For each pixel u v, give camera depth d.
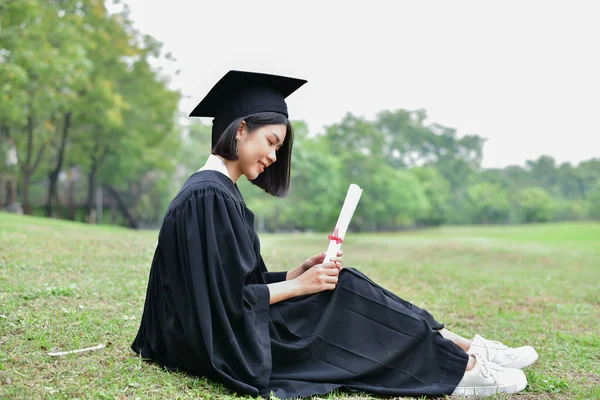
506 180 64.44
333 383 2.88
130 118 26.39
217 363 2.75
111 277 5.99
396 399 2.86
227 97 3.03
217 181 2.91
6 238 8.38
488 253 13.49
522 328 4.86
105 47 24.08
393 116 66.12
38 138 26.22
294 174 32.59
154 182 37.34
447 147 66.38
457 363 2.95
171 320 2.88
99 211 37.69
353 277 2.98
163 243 2.86
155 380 2.85
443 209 51.28
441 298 6.31
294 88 3.09
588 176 65.06
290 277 3.24
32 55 16.64
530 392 3.10
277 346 2.82
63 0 21.62
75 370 2.92
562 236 25.84
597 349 4.14
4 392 2.55
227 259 2.77
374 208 37.84
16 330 3.55
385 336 2.93
